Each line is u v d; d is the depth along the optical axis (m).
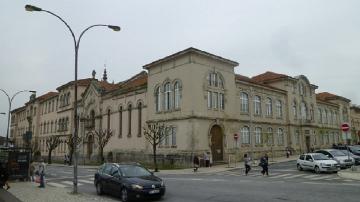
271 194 15.48
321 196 14.57
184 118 38.28
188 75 38.69
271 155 48.81
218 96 41.44
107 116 54.56
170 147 39.97
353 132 82.88
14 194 17.16
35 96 85.75
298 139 56.50
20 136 97.56
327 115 70.06
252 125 46.34
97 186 17.83
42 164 20.98
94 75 60.31
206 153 37.16
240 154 42.97
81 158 59.22
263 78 58.41
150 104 44.50
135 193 14.52
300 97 58.69
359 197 14.09
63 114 68.75
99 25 20.70
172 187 19.30
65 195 16.70
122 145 49.66
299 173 27.59
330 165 26.86
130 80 56.97
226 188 18.11
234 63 43.75
